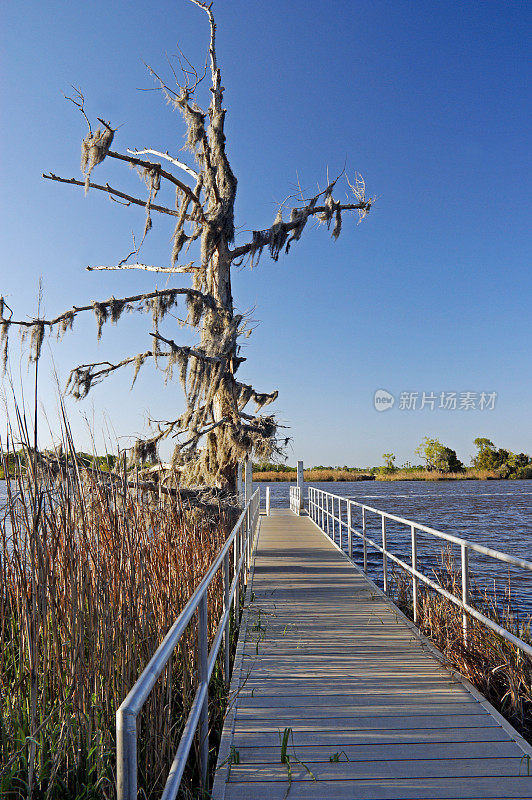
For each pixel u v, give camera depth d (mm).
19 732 2967
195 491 9117
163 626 4121
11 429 3137
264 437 9977
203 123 9906
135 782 1607
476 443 74062
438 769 3094
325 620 6094
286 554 10844
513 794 2846
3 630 3184
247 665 4750
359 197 11414
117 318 9422
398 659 4879
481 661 4430
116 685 3371
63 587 3307
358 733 3518
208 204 11078
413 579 6031
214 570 3619
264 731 3562
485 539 17141
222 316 10133
